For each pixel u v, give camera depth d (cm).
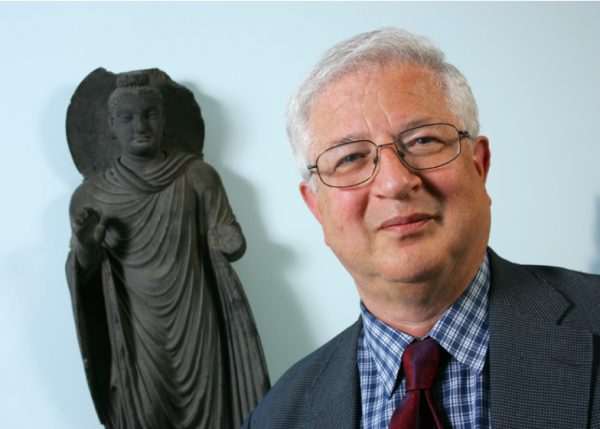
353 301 189
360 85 100
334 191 101
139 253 172
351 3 204
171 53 198
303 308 187
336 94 102
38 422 179
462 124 101
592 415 88
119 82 178
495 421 91
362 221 99
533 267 110
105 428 169
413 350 101
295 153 110
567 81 203
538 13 206
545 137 200
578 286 101
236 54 200
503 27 205
